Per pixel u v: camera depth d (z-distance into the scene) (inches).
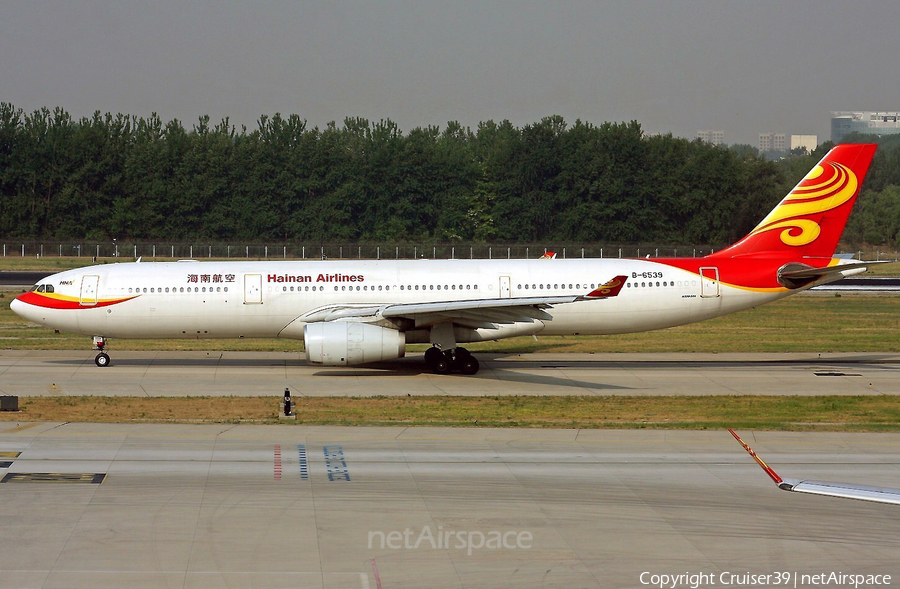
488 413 2260.1
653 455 1806.1
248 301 2928.2
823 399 2497.5
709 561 1257.4
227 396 2463.1
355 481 1598.2
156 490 1528.1
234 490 1535.4
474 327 2883.9
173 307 2915.8
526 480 1620.3
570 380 2832.2
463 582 1176.2
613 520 1414.9
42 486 1537.9
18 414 2140.7
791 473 1684.3
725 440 1948.8
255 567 1210.0
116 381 2699.3
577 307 2967.5
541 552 1279.5
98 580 1157.7
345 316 2854.3
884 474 1681.8
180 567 1205.1
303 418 2161.7
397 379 2822.3
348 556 1253.7
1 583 1142.3
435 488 1563.7
